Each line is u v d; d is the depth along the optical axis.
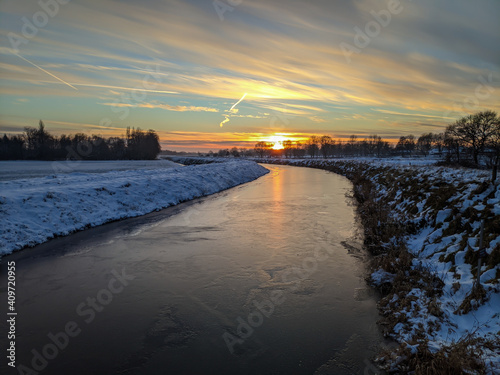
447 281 6.53
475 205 8.53
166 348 5.43
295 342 5.54
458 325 5.22
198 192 23.64
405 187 15.12
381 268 8.19
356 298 7.11
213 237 12.09
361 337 5.63
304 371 4.80
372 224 12.28
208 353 5.29
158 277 8.41
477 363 4.21
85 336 5.77
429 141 78.38
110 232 12.86
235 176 35.31
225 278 8.30
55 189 14.83
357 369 4.80
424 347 4.79
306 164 75.75
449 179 12.16
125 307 6.84
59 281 8.17
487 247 6.62
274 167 69.81
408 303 6.20
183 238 11.98
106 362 5.05
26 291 7.61
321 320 6.23
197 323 6.20
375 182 23.80
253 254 10.11
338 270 8.71
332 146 135.62
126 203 16.91
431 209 10.39
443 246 8.06
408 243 9.45
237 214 16.34
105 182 18.45
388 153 123.62
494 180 9.11
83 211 14.27
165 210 17.64
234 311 6.66
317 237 11.92
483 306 5.35
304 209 17.52
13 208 11.97
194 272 8.73
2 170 41.19
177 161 110.69
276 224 14.06
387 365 4.77
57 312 6.64
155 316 6.48
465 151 37.69
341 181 34.09
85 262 9.52
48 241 11.52
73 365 4.98
